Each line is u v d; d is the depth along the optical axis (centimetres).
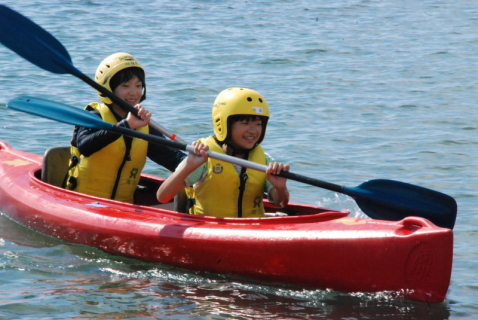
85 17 5903
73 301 1428
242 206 1678
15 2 6400
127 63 1848
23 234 1880
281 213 1800
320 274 1472
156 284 1544
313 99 3531
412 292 1394
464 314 1384
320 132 2916
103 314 1367
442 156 2577
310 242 1465
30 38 1950
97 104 1872
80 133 1855
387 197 1584
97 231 1727
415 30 5850
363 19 6419
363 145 2731
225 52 4747
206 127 2947
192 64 4338
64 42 4847
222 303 1436
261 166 1589
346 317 1367
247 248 1532
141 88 1894
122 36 5166
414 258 1377
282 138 2819
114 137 1798
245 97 1595
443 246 1359
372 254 1409
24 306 1395
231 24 5922
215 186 1666
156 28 5575
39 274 1584
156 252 1645
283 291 1507
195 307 1412
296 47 5009
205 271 1605
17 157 2244
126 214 1736
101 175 1867
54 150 1992
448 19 6431
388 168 2439
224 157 1600
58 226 1814
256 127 1614
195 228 1603
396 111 3294
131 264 1675
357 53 4862
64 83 3650
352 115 3219
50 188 1927
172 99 3441
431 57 4728
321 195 2202
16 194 1972
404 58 4691
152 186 2044
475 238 1802
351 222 1480
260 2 7288
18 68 3969
